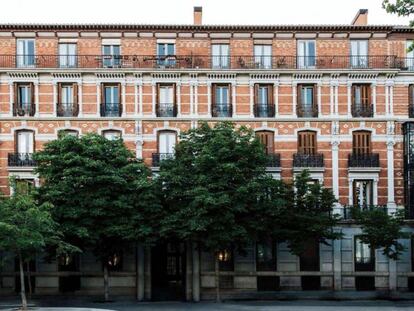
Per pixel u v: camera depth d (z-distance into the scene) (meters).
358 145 44.94
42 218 32.44
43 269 43.69
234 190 38.03
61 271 43.69
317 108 44.88
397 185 44.53
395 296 41.38
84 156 38.59
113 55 44.75
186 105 44.91
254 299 40.38
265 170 40.38
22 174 43.78
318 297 40.94
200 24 45.62
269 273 43.41
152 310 34.06
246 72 44.62
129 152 39.75
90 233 37.84
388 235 39.72
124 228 37.84
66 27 44.25
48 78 44.53
